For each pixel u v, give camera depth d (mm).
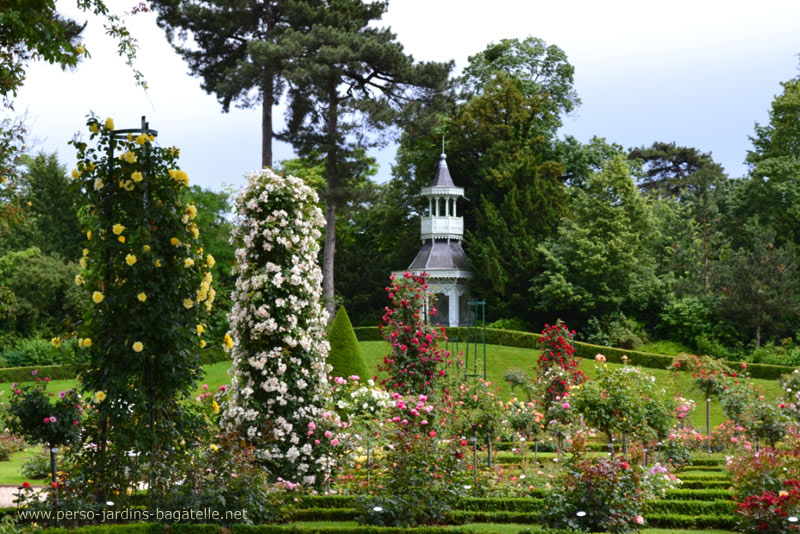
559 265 43281
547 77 53125
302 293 13438
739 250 44000
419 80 38719
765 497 10656
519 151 47969
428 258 46781
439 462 11766
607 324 42812
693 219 47312
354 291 49656
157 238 10062
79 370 10133
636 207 45000
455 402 18375
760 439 16797
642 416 14766
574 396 15070
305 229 13625
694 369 21562
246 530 10195
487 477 13812
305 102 38719
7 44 10945
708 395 20578
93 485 9922
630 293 43250
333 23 39062
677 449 17328
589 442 19547
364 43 37219
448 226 47094
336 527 10625
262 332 13102
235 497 10414
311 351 13438
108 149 10195
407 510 10984
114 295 9984
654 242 46875
